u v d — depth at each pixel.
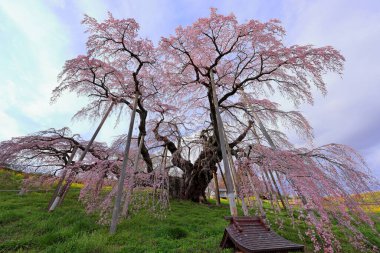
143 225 7.76
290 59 8.80
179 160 13.74
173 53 10.69
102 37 9.95
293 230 7.87
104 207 7.78
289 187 5.93
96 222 7.66
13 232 6.57
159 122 13.85
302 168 6.39
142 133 11.80
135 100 10.18
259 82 11.35
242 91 11.95
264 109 11.48
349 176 6.27
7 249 5.40
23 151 11.71
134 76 10.43
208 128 14.44
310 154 7.06
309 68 8.62
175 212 10.26
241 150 8.56
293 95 10.41
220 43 10.59
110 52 10.54
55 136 12.69
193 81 11.27
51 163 12.65
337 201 5.69
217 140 11.05
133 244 5.96
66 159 13.52
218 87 12.41
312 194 5.42
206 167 12.98
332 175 6.48
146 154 12.96
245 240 4.71
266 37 9.30
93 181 8.82
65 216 8.00
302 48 8.68
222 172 13.69
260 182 7.79
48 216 8.08
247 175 8.19
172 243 6.11
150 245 5.91
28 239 5.89
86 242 5.55
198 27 9.70
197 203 13.58
